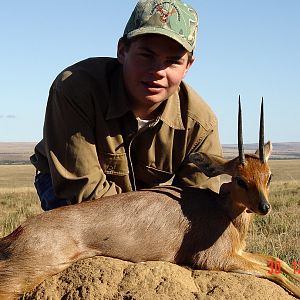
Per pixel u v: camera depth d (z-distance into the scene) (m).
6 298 1.17
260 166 1.29
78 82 1.33
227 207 1.30
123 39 1.31
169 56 1.27
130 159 1.41
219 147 1.48
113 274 1.17
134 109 1.35
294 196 5.67
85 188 1.33
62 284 1.17
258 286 1.19
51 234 1.19
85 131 1.34
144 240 1.24
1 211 4.54
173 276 1.18
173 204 1.28
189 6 1.30
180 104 1.40
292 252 2.28
